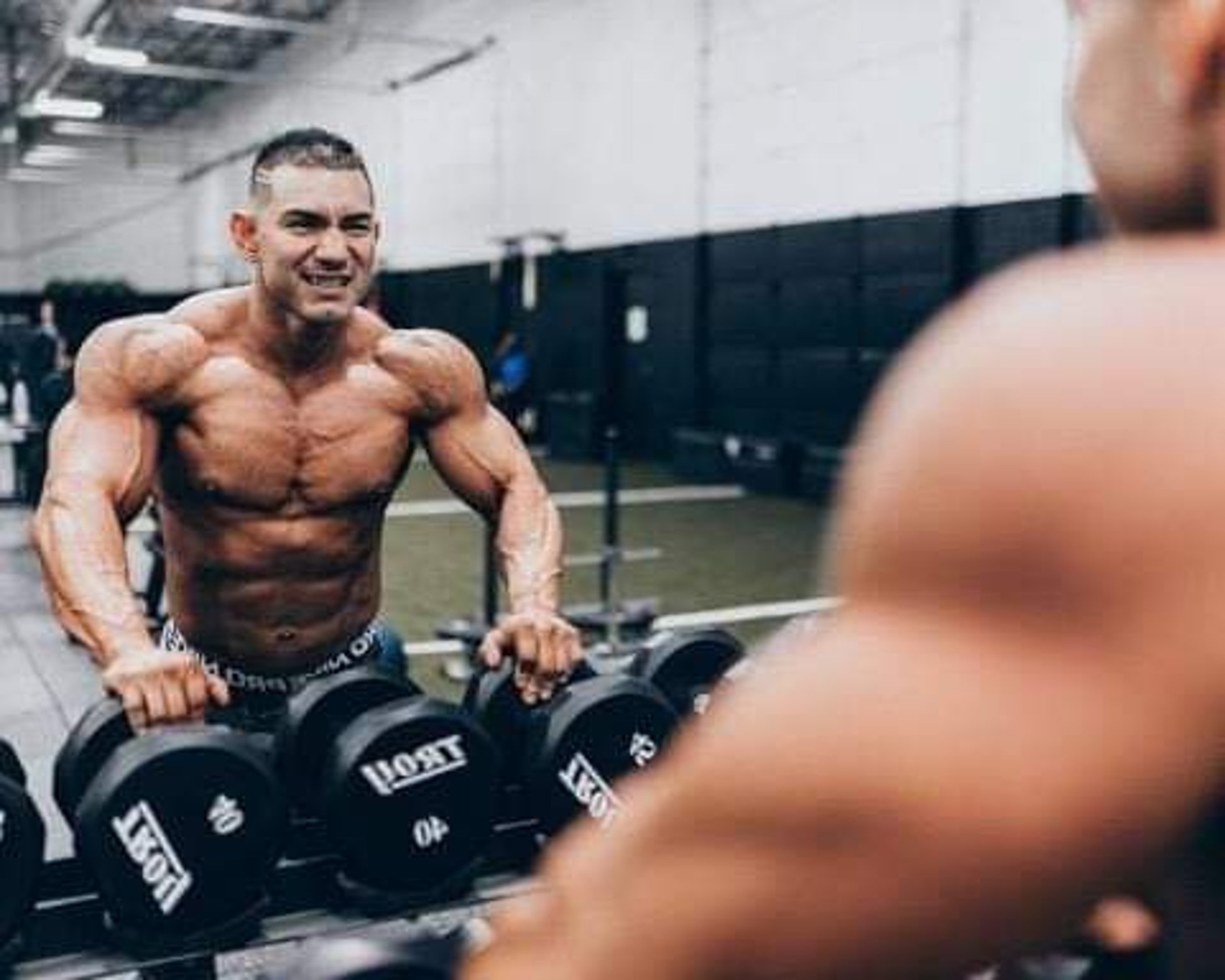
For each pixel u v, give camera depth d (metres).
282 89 17.19
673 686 2.32
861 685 0.26
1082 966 0.51
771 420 9.87
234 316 2.10
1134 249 0.30
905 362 0.30
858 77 8.79
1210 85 0.29
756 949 0.26
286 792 1.69
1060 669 0.25
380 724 1.68
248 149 17.30
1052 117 7.48
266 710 2.29
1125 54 0.31
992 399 0.26
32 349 9.31
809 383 9.41
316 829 1.81
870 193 8.76
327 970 0.54
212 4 14.15
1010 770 0.25
